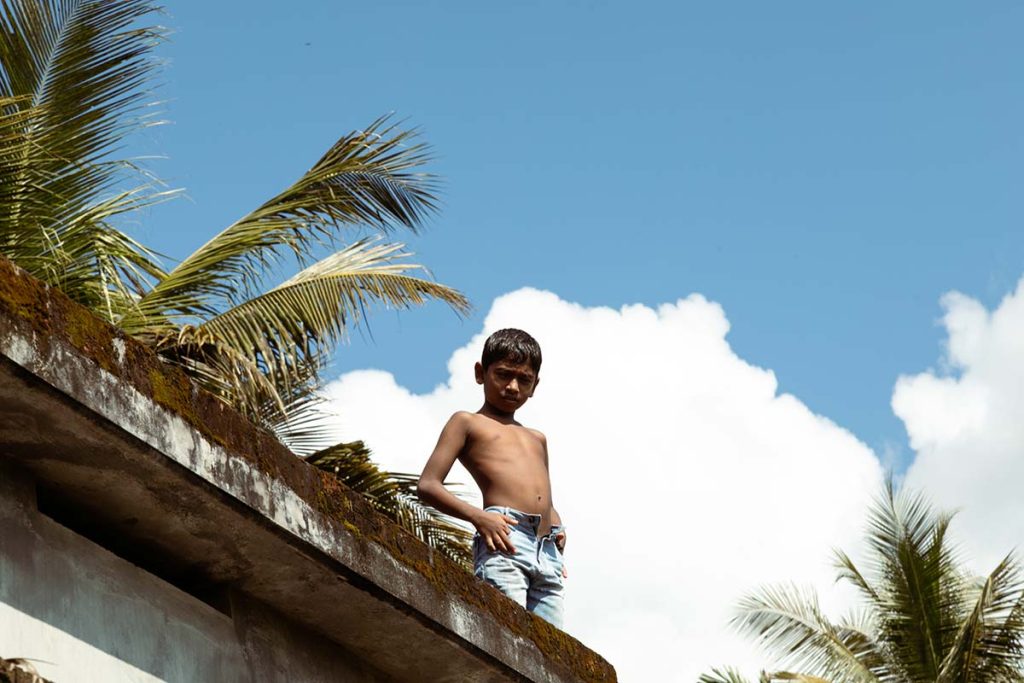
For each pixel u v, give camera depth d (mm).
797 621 20078
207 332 10758
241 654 3973
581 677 4891
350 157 11773
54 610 3393
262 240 11484
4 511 3391
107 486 3619
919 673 19500
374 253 11844
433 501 5176
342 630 4297
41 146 10289
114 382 3494
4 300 3252
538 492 5387
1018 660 18156
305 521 3959
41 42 10797
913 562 19672
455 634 4383
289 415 11883
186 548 3867
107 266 10680
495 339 5660
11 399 3299
